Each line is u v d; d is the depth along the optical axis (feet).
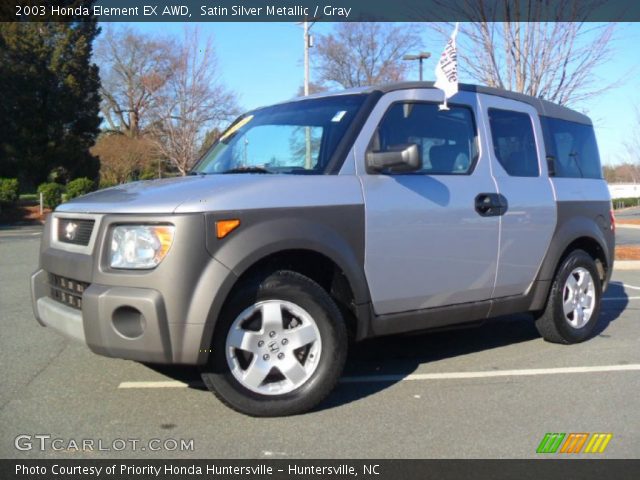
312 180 13.55
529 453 11.61
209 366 12.54
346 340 13.61
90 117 117.39
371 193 14.10
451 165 15.90
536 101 18.98
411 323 15.05
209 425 12.69
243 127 17.20
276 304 12.88
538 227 17.39
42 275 14.47
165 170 119.85
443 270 15.29
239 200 12.52
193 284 11.92
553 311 18.45
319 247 13.14
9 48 107.86
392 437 12.23
